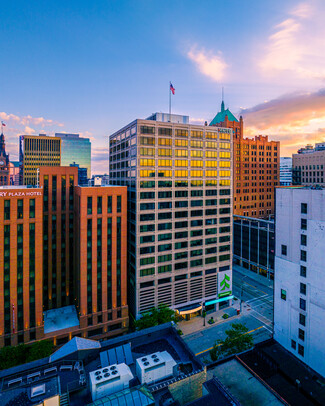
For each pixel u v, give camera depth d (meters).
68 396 33.00
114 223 73.06
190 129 80.19
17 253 63.62
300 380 43.78
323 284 48.38
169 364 37.22
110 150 99.56
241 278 114.75
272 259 111.50
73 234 82.25
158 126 75.62
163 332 49.22
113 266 73.69
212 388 35.22
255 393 41.03
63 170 80.31
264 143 164.62
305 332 52.12
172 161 77.88
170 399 33.53
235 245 133.88
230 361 49.22
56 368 38.62
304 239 51.84
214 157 84.81
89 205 69.88
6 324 63.38
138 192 73.88
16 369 38.59
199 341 71.62
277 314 58.84
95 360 41.91
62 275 82.00
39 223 65.44
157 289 78.19
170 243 79.06
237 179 153.75
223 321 81.44
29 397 32.66
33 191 64.44
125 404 30.92
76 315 76.75
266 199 167.00
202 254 84.31
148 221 75.56
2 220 61.94
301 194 52.09
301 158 164.75
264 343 57.28
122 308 75.06
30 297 65.38
